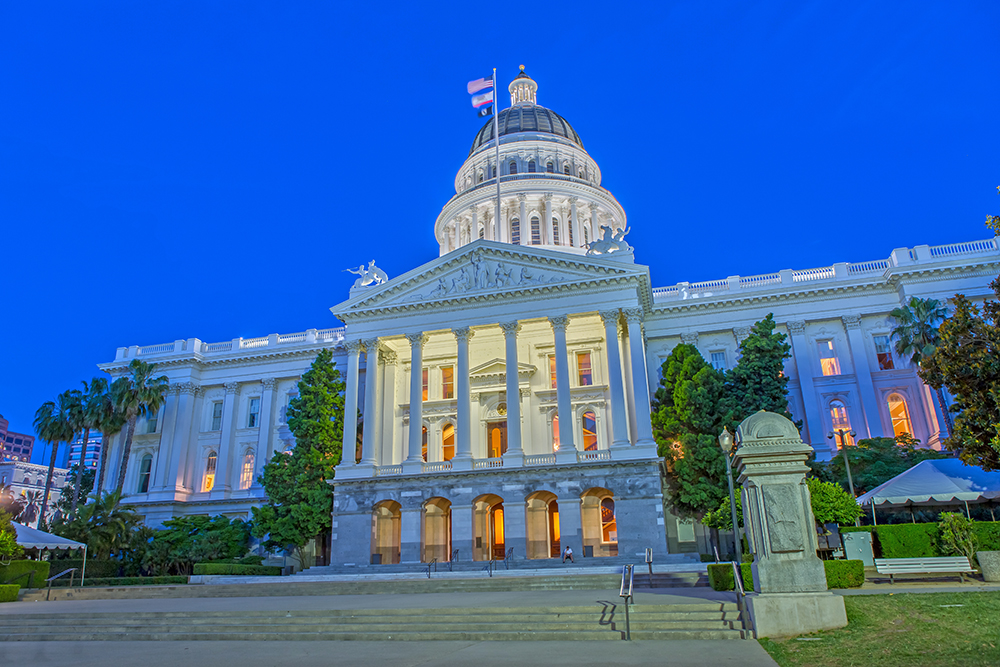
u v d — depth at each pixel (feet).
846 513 97.19
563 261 174.70
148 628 71.72
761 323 167.53
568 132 295.28
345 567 155.63
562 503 156.35
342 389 190.19
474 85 237.25
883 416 179.42
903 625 49.85
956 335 90.07
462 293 179.01
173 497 211.61
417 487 165.58
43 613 80.59
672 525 167.84
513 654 50.72
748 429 56.90
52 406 219.82
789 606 52.03
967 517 98.43
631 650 50.55
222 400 228.63
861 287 187.62
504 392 187.11
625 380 178.29
